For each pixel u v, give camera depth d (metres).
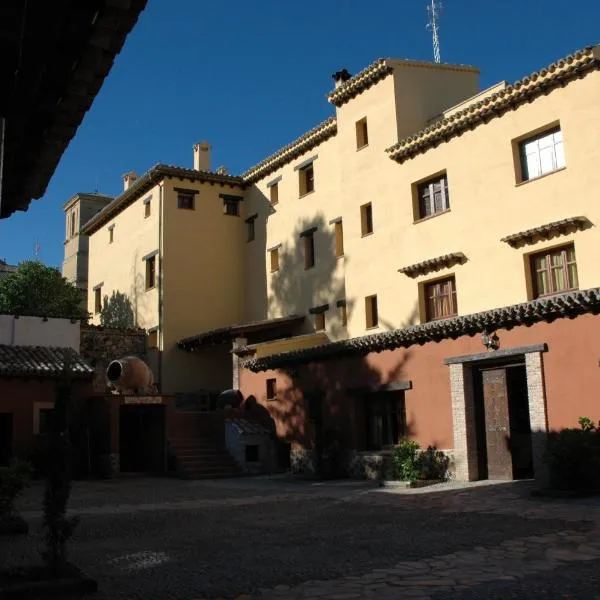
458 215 21.42
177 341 31.86
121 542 9.66
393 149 23.34
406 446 17.03
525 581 6.50
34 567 7.33
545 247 19.02
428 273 22.19
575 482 12.95
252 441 23.06
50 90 5.68
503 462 16.08
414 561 7.62
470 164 21.22
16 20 4.29
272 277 32.28
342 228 28.45
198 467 22.48
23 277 35.22
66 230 49.38
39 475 21.09
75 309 36.31
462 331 16.70
